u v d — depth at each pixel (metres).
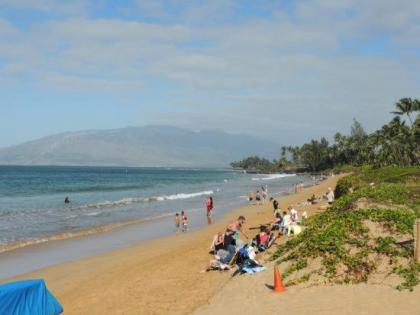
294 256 15.81
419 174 43.19
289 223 22.66
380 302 11.75
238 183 115.38
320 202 44.16
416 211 19.91
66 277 19.88
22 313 11.42
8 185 94.38
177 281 16.92
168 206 51.25
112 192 77.38
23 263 22.78
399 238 15.18
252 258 16.30
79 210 47.50
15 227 35.12
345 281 13.48
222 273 17.12
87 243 28.14
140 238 29.88
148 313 13.77
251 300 13.27
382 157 100.44
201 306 13.61
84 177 145.50
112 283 17.97
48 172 196.75
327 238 15.70
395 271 13.34
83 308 15.15
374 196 23.14
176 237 29.45
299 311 11.82
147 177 158.88
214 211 44.97
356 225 16.27
